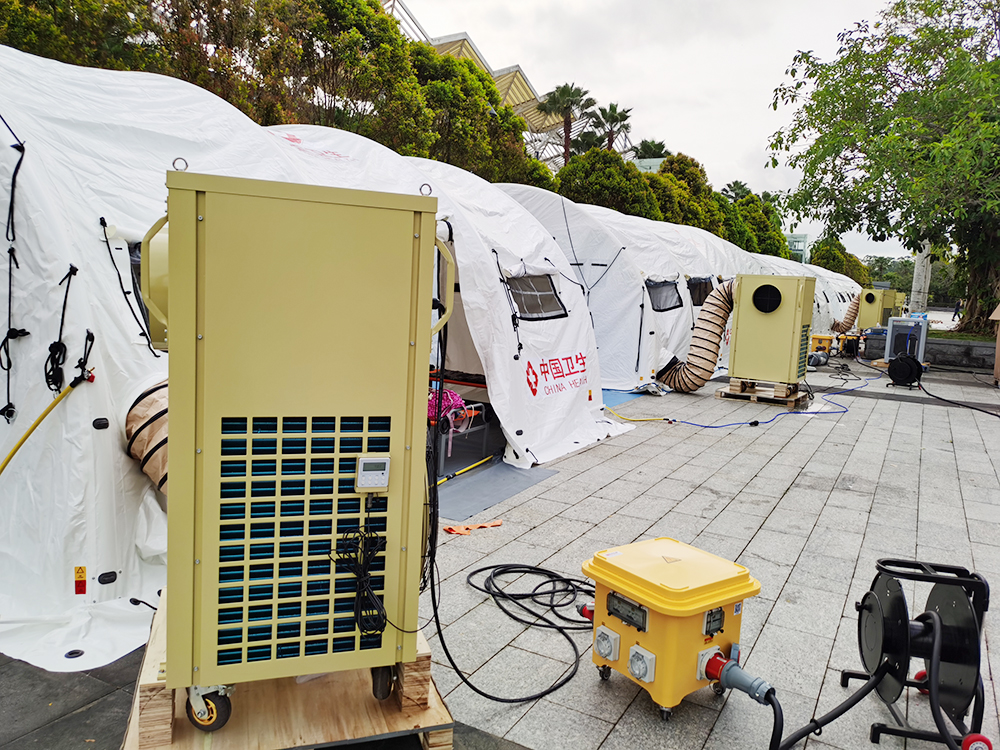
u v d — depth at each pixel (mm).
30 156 3768
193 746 2234
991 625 3740
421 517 2361
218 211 2027
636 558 2939
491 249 7219
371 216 2176
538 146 37031
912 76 14969
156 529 3854
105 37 11914
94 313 3779
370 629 2311
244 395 2123
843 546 4797
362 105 17234
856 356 18328
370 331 2223
